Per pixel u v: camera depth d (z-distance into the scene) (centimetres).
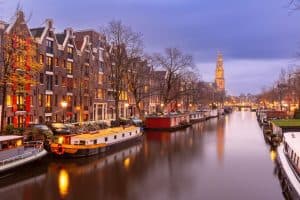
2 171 2442
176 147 4316
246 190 2486
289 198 2208
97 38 6600
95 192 2370
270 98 13925
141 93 7162
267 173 2970
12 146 2653
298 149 2433
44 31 4962
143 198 2283
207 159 3553
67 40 5553
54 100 5219
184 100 11069
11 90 3978
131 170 3005
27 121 4547
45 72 4959
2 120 3450
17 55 3622
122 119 6025
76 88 5809
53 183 2531
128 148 4122
